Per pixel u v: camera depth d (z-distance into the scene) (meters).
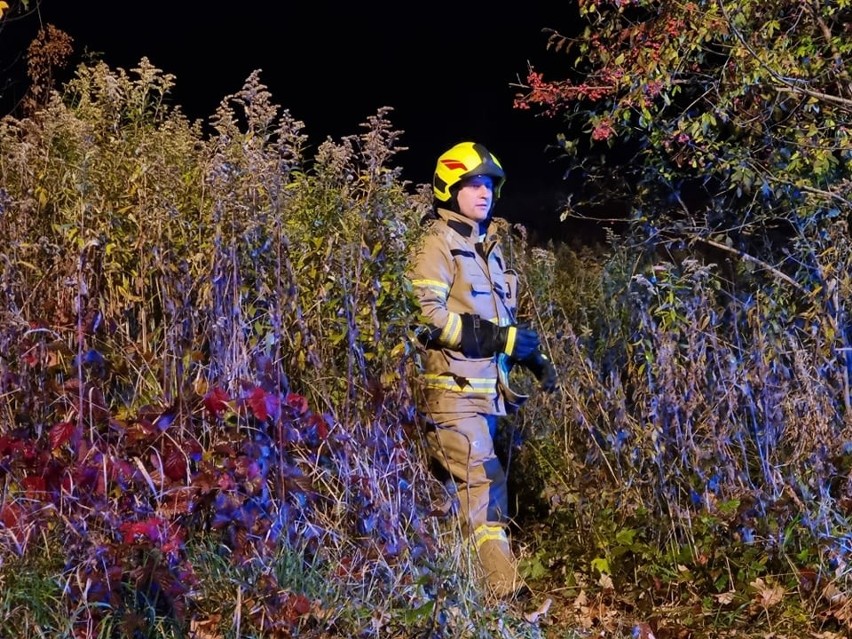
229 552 3.79
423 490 4.23
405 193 4.95
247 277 4.27
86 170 4.22
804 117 5.55
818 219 5.33
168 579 3.44
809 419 4.67
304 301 4.33
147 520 3.58
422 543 4.02
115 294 4.27
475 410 4.41
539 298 5.69
